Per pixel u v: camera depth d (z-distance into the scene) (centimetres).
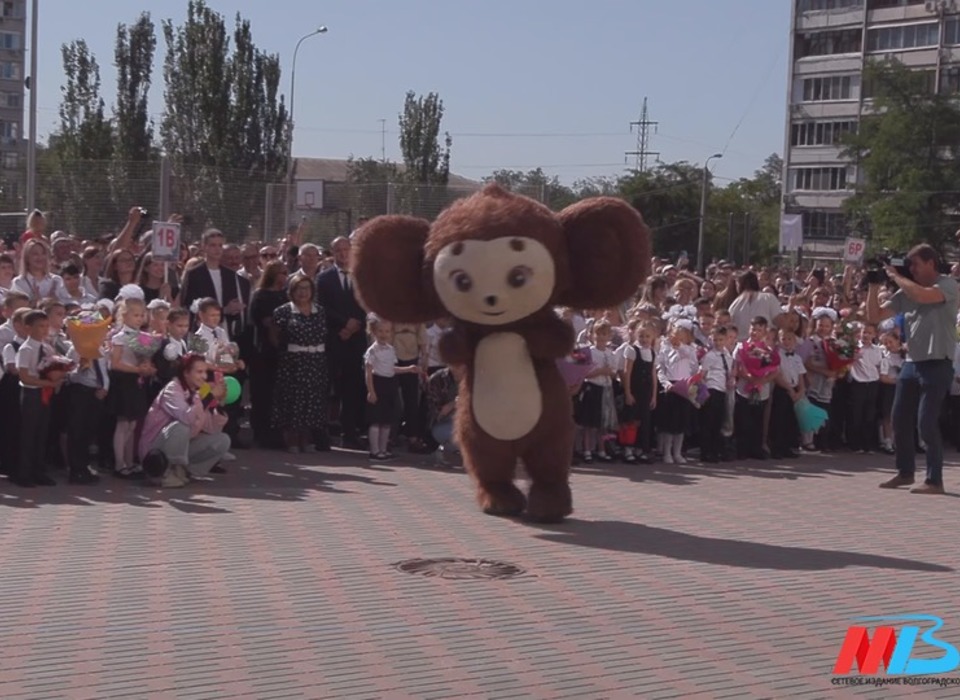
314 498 1055
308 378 1328
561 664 610
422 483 1161
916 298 1186
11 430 1081
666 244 6047
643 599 741
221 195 1941
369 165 4941
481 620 683
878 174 5878
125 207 1881
